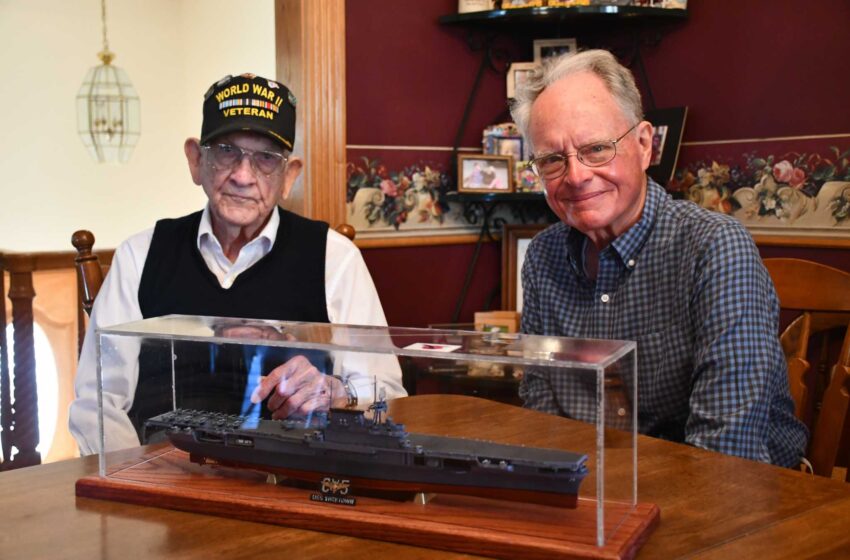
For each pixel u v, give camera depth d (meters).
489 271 3.28
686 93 2.97
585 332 1.66
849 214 2.60
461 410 1.09
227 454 1.13
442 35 3.06
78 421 1.71
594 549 0.90
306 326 1.25
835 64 2.59
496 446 0.99
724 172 2.90
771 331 1.46
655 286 1.56
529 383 1.04
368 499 1.05
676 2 2.88
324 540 0.99
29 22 5.98
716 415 1.41
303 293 1.86
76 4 6.14
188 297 1.82
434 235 3.13
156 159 6.54
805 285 1.78
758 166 2.81
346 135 2.90
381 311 2.00
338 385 1.07
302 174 2.80
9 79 5.97
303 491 1.09
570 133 1.51
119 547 0.97
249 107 1.72
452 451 0.99
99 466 1.18
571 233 1.66
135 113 6.16
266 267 1.85
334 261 1.94
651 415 1.59
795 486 1.13
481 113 3.18
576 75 1.53
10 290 2.92
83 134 6.18
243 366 1.13
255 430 1.09
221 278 1.86
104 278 1.97
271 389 1.10
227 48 4.75
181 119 6.57
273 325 1.25
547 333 1.74
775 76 2.73
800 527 0.99
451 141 3.14
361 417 1.04
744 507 1.06
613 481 0.99
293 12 2.77
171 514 1.08
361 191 2.95
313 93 2.78
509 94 3.15
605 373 0.96
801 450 1.59
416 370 1.06
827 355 1.97
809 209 2.69
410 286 3.10
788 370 1.77
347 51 2.87
